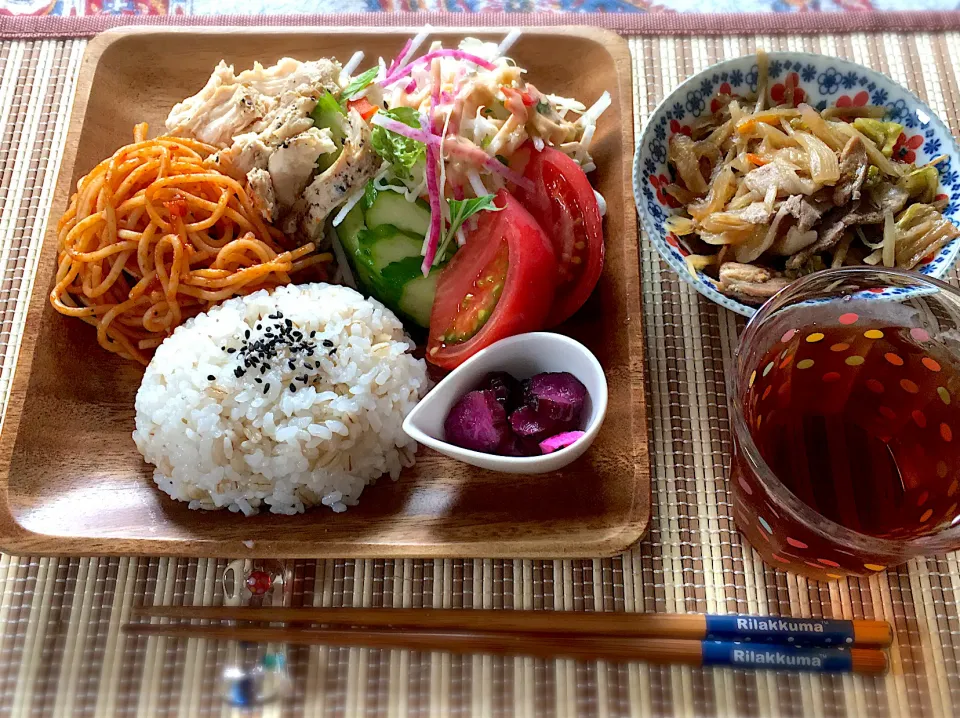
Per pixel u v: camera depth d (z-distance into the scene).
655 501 0.25
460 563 0.25
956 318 0.20
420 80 0.29
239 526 0.24
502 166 0.27
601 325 0.27
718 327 0.28
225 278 0.27
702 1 0.35
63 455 0.26
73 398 0.27
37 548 0.23
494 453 0.24
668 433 0.26
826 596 0.24
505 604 0.24
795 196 0.25
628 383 0.25
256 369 0.25
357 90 0.28
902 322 0.21
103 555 0.23
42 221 0.30
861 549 0.19
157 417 0.25
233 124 0.28
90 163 0.29
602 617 0.24
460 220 0.26
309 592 0.25
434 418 0.24
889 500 0.22
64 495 0.25
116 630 0.24
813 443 0.23
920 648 0.23
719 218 0.26
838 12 0.33
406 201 0.27
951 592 0.24
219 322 0.26
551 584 0.25
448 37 0.30
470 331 0.26
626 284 0.26
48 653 0.24
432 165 0.27
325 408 0.25
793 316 0.21
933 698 0.23
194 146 0.28
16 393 0.25
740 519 0.24
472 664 0.24
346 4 0.35
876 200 0.26
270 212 0.27
